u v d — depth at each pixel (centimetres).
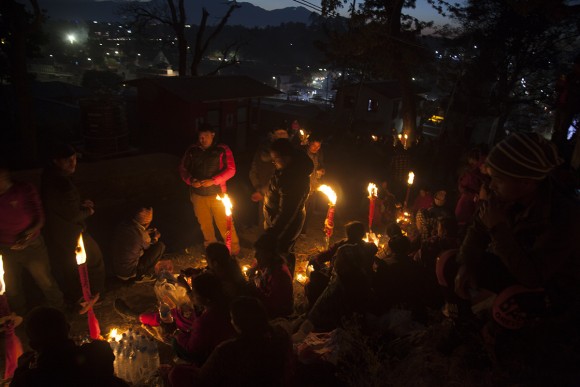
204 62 12581
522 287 216
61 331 259
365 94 3391
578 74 673
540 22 2583
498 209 200
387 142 1437
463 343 304
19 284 486
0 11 1719
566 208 186
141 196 901
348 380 328
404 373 315
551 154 180
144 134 2144
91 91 4525
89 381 260
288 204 504
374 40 2039
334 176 1178
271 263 460
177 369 335
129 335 417
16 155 2056
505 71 2923
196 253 683
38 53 2972
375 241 689
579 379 243
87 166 884
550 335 269
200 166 610
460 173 623
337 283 423
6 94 2659
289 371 281
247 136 2267
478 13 2678
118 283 585
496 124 3189
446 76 2956
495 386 261
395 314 404
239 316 262
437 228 549
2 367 416
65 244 495
